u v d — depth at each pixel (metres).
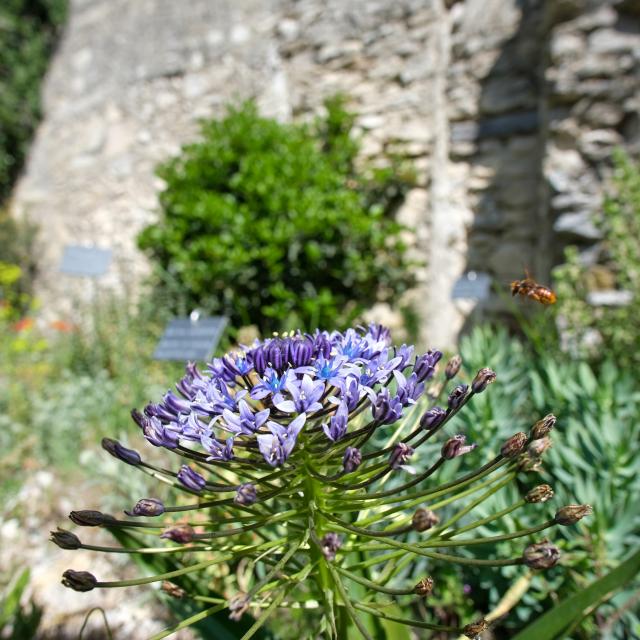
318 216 5.27
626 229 3.74
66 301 7.74
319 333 1.20
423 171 5.70
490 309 5.28
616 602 1.43
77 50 8.23
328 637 1.06
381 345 1.14
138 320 5.42
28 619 1.85
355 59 5.99
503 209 5.30
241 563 1.76
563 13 4.38
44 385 4.84
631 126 4.19
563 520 0.94
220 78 6.81
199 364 3.97
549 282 4.59
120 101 7.63
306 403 1.01
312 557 1.14
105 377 4.67
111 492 2.79
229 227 5.50
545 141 4.64
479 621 0.94
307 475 1.11
